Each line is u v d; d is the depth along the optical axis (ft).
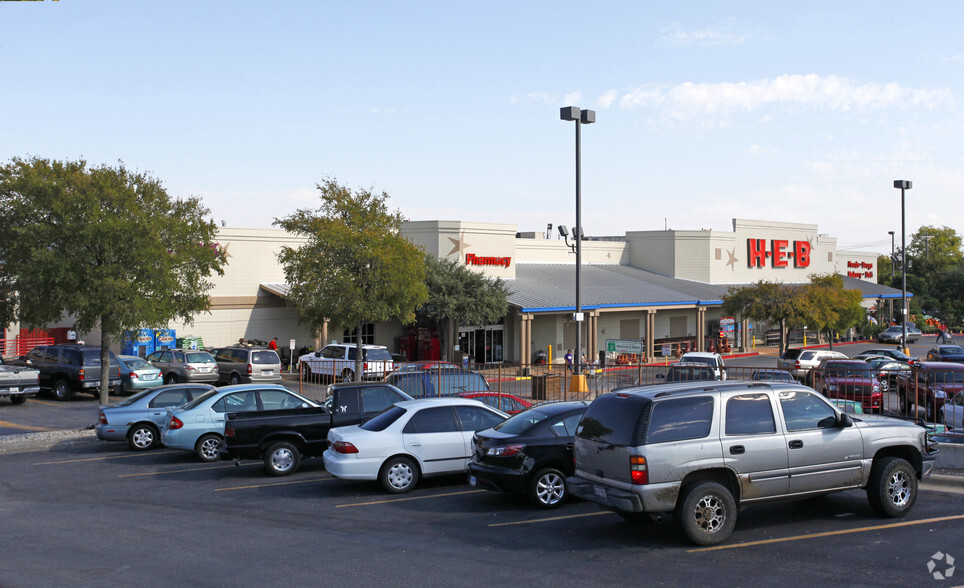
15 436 65.31
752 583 25.95
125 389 96.43
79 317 70.28
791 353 119.14
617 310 142.82
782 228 209.15
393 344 138.92
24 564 29.66
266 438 48.62
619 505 30.19
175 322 118.32
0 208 69.72
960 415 51.42
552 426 39.42
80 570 28.81
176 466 53.26
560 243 179.22
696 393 31.32
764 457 31.42
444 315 123.03
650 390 32.22
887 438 34.14
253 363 102.83
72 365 92.94
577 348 85.71
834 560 28.35
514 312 139.85
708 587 25.63
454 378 62.34
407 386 60.49
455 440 44.32
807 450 32.22
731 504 30.68
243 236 126.52
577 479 33.37
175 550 31.58
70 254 67.31
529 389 99.55
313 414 49.96
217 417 54.80
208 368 101.96
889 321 226.99
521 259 170.91
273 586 26.71
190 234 76.33
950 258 326.85
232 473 50.37
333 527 35.50
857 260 251.39
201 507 40.34
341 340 134.72
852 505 36.83
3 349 122.83
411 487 43.45
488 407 46.42
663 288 167.53
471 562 29.30
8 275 71.05
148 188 73.61
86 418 78.74
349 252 88.63
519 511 38.24
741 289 144.15
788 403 32.71
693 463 30.25
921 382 60.39
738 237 195.93
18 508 40.34
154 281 69.51
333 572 28.27
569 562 28.99
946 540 30.73
